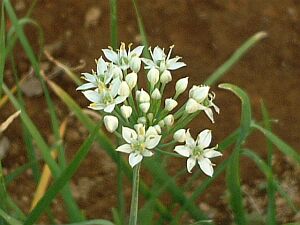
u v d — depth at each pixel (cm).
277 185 17
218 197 28
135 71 15
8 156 29
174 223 18
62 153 18
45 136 29
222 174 28
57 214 27
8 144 29
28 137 19
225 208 27
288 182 28
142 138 14
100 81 14
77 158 15
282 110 29
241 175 28
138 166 14
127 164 17
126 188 27
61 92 18
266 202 28
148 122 14
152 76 14
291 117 29
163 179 17
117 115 14
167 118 14
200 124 28
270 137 16
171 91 29
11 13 19
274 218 18
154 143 14
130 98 14
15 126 29
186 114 14
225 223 27
